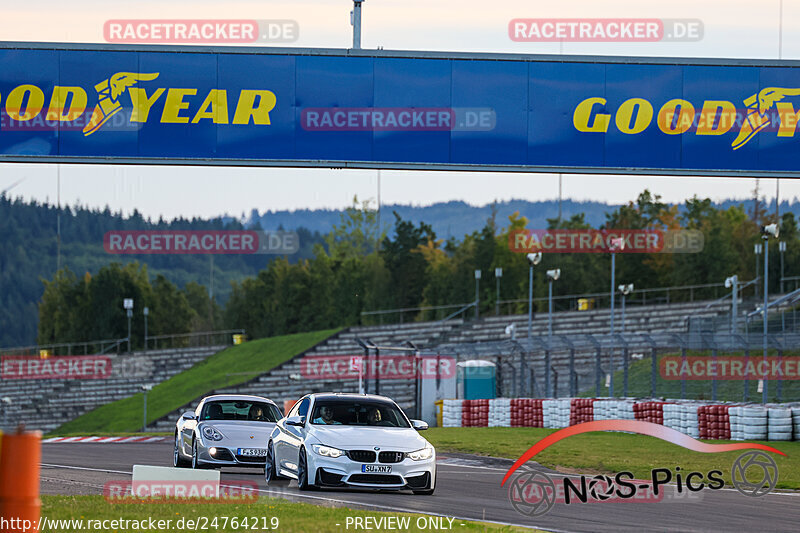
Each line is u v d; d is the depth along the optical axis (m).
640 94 70.44
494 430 121.69
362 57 69.62
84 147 68.75
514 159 69.94
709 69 70.69
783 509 47.97
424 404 144.75
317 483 51.22
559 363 188.88
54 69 68.69
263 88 69.31
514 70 70.06
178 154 68.94
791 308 186.12
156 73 68.94
